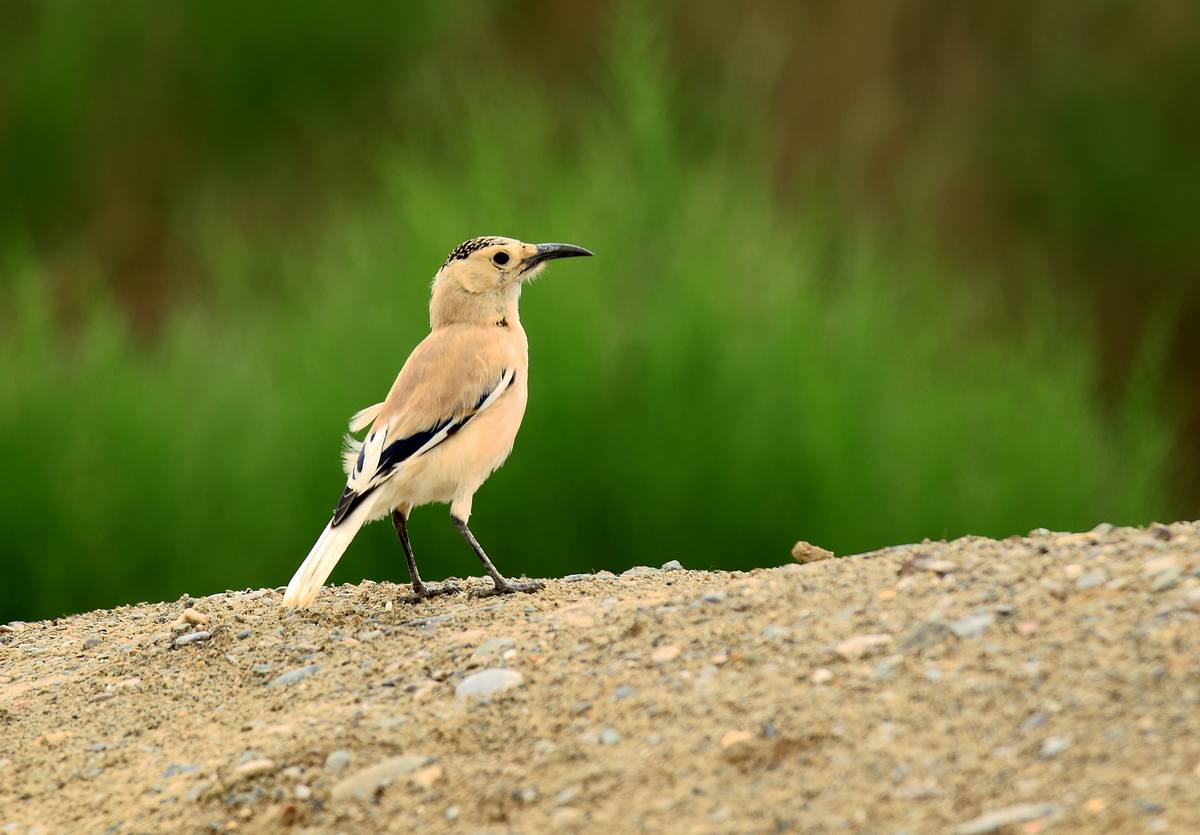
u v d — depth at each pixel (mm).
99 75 31188
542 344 16172
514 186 18453
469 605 8422
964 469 17656
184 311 24312
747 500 16062
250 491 17281
